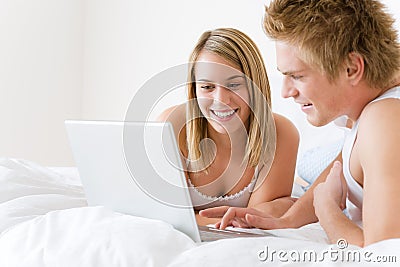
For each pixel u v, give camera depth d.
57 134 4.12
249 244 1.04
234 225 1.42
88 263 1.06
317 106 1.31
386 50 1.32
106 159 1.28
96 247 1.09
